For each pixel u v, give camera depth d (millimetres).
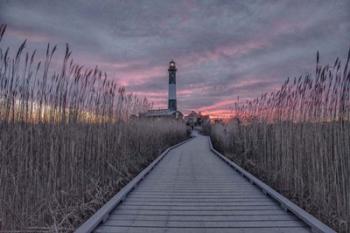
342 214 2994
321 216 3162
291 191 4289
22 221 2629
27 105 3100
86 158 4223
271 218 3162
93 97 4688
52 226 2594
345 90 3430
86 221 2781
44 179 3094
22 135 2934
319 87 3924
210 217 3211
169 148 12828
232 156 9000
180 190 4691
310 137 4008
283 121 5203
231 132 10062
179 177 6000
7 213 2607
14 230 2562
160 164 8148
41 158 3174
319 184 3570
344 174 3162
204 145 16344
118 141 5539
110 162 5102
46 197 2996
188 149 13570
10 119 2891
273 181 5035
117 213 3357
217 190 4688
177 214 3328
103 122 5059
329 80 3764
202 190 4695
